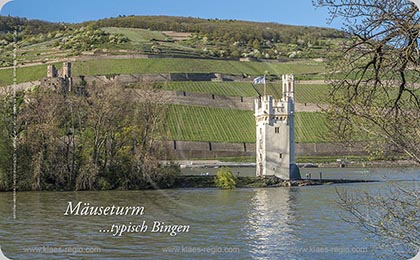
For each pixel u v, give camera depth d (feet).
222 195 195.93
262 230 119.24
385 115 52.60
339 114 53.36
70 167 213.25
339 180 253.85
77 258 94.89
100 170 213.66
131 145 217.77
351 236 103.19
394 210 57.52
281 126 266.98
